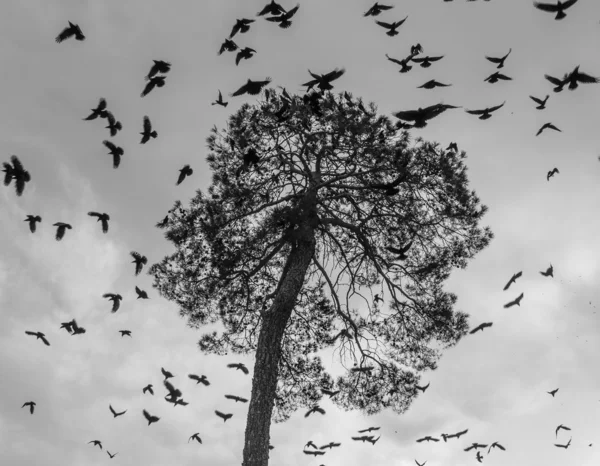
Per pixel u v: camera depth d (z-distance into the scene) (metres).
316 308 14.12
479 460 14.57
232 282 12.72
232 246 11.38
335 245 13.20
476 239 12.48
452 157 11.62
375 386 13.63
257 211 11.69
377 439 13.69
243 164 11.45
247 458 9.81
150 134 10.45
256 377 10.66
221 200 11.69
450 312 12.65
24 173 9.91
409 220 11.70
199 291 12.97
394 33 9.22
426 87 8.52
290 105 11.61
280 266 13.89
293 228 10.75
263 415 10.23
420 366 13.53
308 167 12.02
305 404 14.02
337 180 11.79
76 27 8.92
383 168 10.89
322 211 12.07
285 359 13.53
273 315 11.26
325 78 9.20
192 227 11.63
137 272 11.98
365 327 13.58
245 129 12.09
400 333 13.42
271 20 9.09
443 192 11.53
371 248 12.32
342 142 11.61
